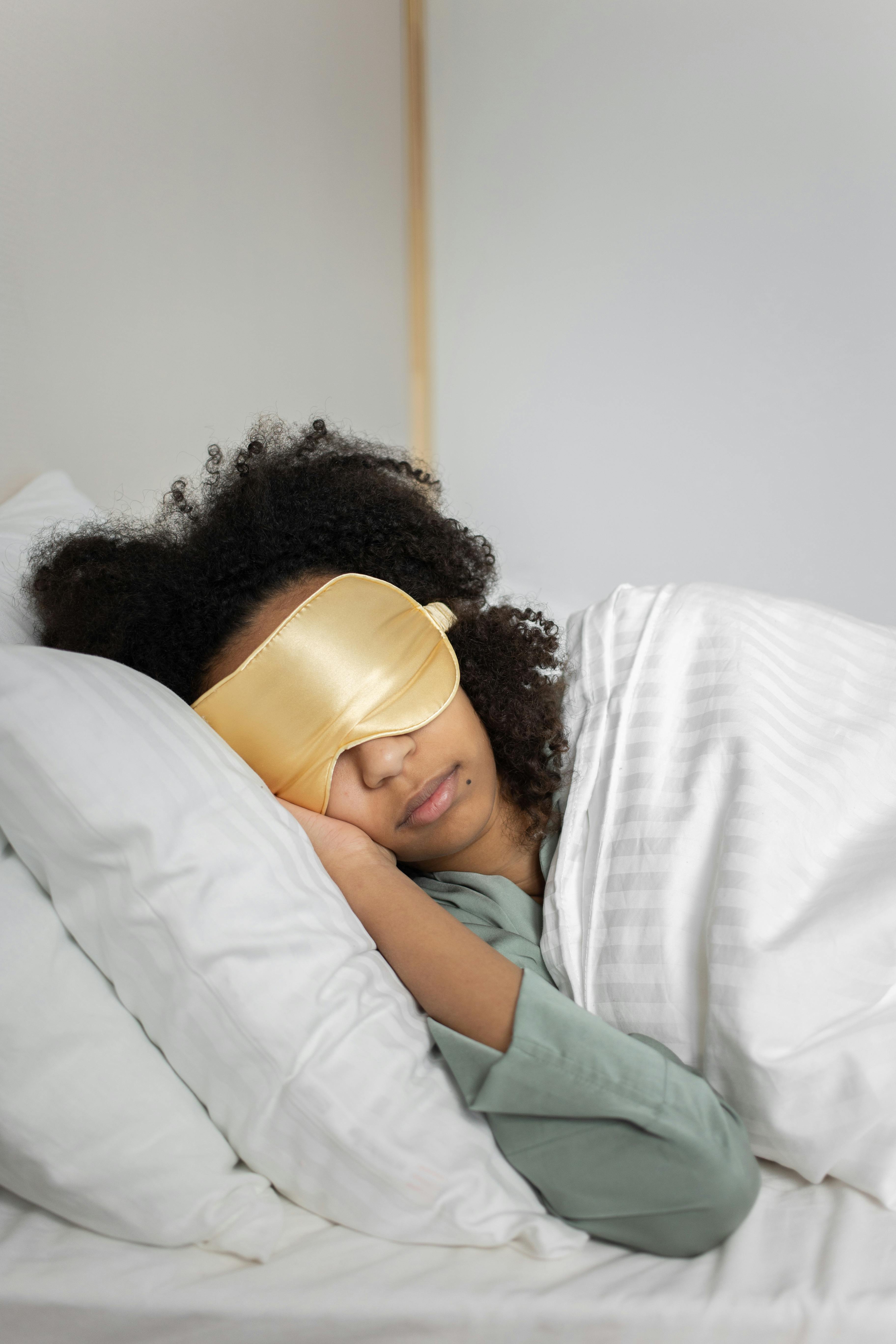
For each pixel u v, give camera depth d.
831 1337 0.47
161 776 0.57
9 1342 0.51
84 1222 0.54
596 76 2.03
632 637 0.84
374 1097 0.54
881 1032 0.57
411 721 0.70
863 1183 0.55
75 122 1.06
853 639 0.81
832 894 0.64
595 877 0.70
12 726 0.55
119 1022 0.56
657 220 2.00
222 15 1.38
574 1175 0.55
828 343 1.87
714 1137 0.53
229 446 1.42
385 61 2.08
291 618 0.70
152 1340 0.50
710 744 0.72
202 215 1.34
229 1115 0.55
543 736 0.80
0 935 0.54
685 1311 0.48
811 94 1.80
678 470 2.07
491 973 0.60
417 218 2.26
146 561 0.80
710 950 0.61
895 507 1.87
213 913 0.54
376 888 0.65
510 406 2.25
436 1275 0.51
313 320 1.74
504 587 1.50
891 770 0.74
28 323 1.00
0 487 0.97
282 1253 0.54
